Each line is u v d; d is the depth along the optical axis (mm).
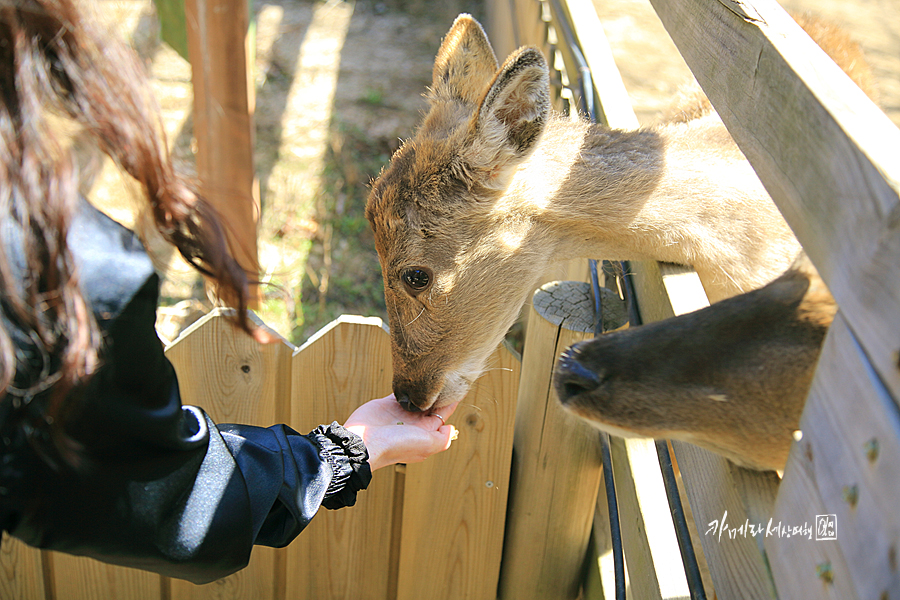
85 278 1313
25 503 1396
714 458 2027
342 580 3248
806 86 1418
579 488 2939
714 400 1758
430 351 3211
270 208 6438
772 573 1547
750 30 1778
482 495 2988
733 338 1773
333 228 6344
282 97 7863
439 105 3531
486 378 2785
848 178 1205
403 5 9766
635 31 8617
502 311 3240
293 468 1970
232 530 1712
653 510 2391
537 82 2945
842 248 1219
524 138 3018
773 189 1572
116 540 1544
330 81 8141
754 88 1728
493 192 3125
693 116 3709
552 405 2785
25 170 1187
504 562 3234
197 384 2955
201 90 4754
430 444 2488
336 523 3113
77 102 1311
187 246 1568
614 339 1909
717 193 2953
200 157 4941
